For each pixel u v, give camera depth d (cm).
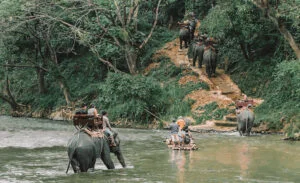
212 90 4012
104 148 1852
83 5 4403
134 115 3941
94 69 5019
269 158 2162
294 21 3241
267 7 2984
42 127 3741
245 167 1923
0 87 5612
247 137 3039
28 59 5009
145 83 3991
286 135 2917
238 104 3319
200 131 3372
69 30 4684
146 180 1638
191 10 5359
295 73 3238
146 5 5538
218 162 2048
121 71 4656
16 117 5034
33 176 1694
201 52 4350
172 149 2472
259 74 4031
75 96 4856
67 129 3584
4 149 2420
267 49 4222
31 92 5441
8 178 1653
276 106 3453
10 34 4750
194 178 1686
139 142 2806
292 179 1691
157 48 4972
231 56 4409
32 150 2392
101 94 4444
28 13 4394
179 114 3822
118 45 4253
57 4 4338
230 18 3959
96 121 1845
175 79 4353
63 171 1805
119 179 1650
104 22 4494
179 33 4828
